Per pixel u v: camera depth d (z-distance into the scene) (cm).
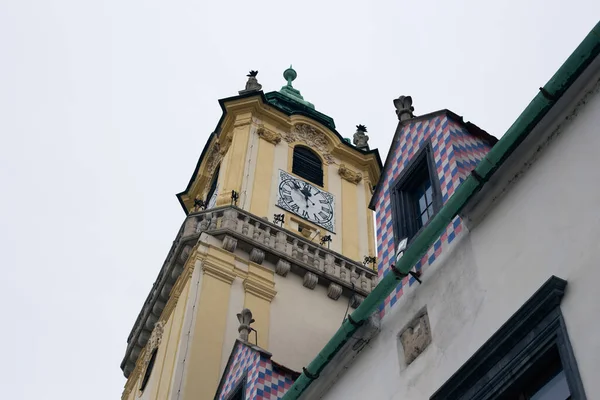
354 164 3659
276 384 1582
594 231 893
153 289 3039
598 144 938
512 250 1012
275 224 2944
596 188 913
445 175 1273
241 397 1630
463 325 1043
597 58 977
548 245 953
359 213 3403
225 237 2777
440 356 1059
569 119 1004
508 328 934
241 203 3066
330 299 2838
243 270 2733
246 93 3581
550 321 888
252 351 1694
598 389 791
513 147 1052
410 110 1543
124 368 3014
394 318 1204
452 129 1324
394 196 1411
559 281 895
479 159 1302
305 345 2603
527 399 900
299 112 3675
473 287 1057
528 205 1017
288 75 4425
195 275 2645
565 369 838
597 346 816
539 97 1011
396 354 1158
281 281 2784
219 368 2386
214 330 2486
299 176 3394
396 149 1491
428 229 1127
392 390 1124
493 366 945
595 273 867
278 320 2633
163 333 2697
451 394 988
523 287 964
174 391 2267
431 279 1158
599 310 839
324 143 3672
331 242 3166
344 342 1252
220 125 3612
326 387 1292
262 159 3341
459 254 1116
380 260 1384
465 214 1119
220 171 3412
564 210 951
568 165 975
